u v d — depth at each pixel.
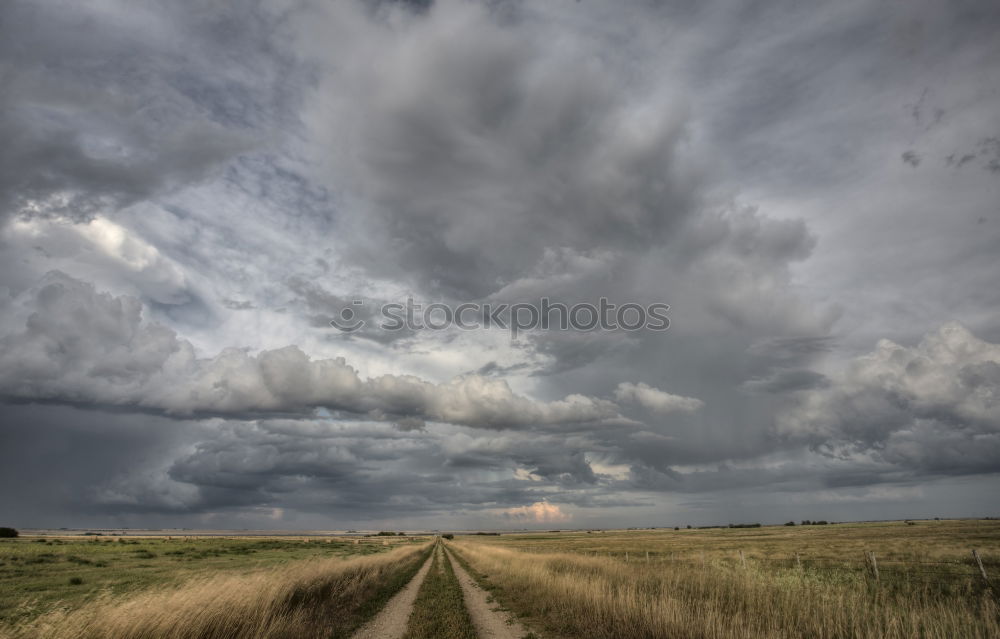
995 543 37.69
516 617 14.41
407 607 16.05
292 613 11.70
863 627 9.27
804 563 27.48
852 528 106.50
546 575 19.70
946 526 86.94
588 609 13.27
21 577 25.14
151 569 29.77
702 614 10.44
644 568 19.67
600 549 54.78
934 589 15.50
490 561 34.31
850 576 16.62
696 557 32.31
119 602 8.56
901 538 53.28
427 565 37.16
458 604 15.95
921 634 8.85
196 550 53.16
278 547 67.69
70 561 35.75
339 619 13.20
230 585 10.70
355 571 20.39
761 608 10.91
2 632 7.79
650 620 10.47
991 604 9.33
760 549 45.03
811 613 10.37
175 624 8.41
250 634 9.37
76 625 7.75
